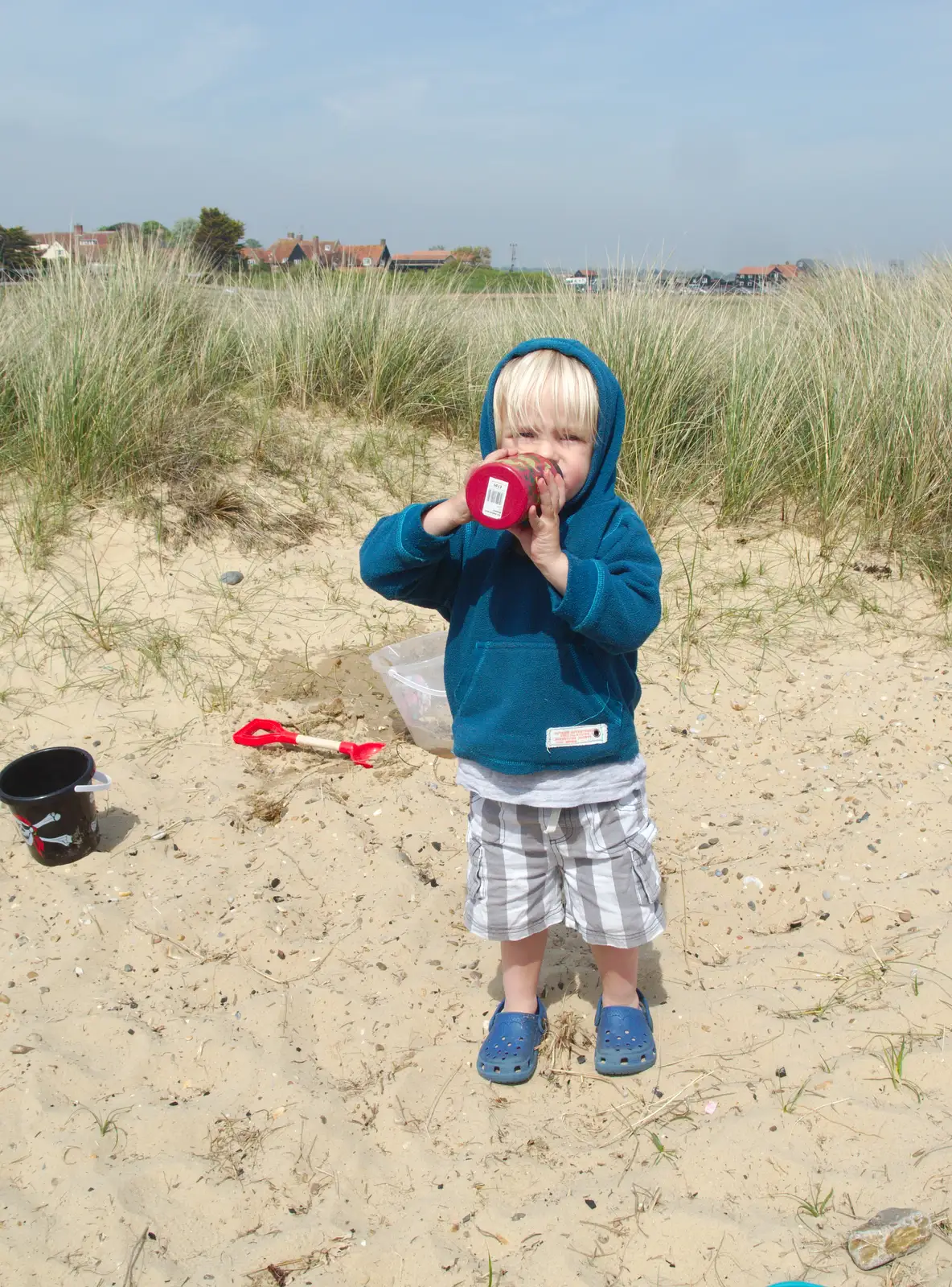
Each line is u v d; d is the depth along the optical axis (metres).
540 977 2.70
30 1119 2.30
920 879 3.05
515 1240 2.00
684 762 3.79
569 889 2.29
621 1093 2.36
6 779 3.23
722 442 5.83
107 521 5.09
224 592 4.85
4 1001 2.66
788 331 6.57
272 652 4.52
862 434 5.53
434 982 2.71
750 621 4.73
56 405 5.29
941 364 5.64
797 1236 1.97
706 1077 2.38
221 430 5.92
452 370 7.02
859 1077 2.33
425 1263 1.97
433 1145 2.25
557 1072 2.43
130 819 3.45
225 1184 2.15
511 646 2.12
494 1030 2.46
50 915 2.99
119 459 5.30
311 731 4.03
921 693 4.16
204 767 3.76
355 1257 1.98
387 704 4.21
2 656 4.24
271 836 3.38
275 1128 2.28
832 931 2.89
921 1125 2.19
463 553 2.21
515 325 7.08
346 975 2.75
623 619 2.00
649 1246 1.97
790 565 5.18
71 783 3.35
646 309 6.35
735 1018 2.55
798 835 3.32
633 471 5.75
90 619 4.52
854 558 5.21
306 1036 2.56
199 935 2.92
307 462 5.99
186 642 4.48
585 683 2.12
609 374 2.10
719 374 6.20
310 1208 2.10
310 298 7.29
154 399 5.72
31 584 4.66
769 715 4.09
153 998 2.68
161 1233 2.05
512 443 2.12
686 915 2.97
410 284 7.84
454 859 3.26
